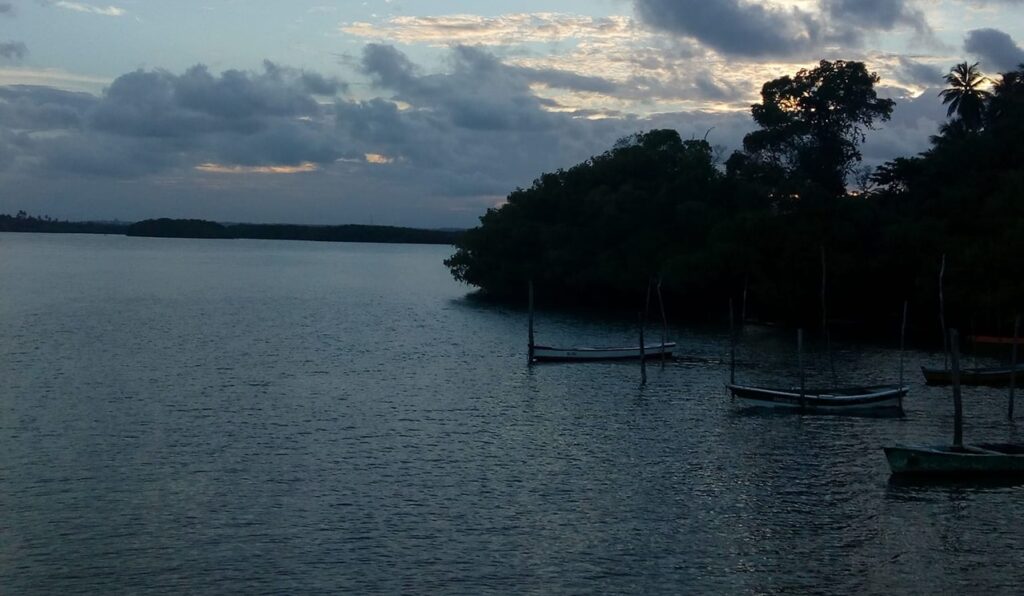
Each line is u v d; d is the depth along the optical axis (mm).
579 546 33000
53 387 60438
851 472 42031
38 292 137000
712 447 46500
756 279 103188
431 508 36781
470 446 46469
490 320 108938
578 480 40656
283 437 47719
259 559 31594
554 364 73812
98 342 82625
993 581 30359
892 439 48531
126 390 59812
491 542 33281
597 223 128250
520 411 55125
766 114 124312
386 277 196250
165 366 69812
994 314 87062
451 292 152375
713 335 95750
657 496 38531
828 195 111750
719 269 105250
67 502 36938
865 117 126125
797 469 42469
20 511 35844
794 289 99188
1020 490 39125
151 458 43375
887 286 98812
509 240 134375
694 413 54719
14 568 30641
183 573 30406
